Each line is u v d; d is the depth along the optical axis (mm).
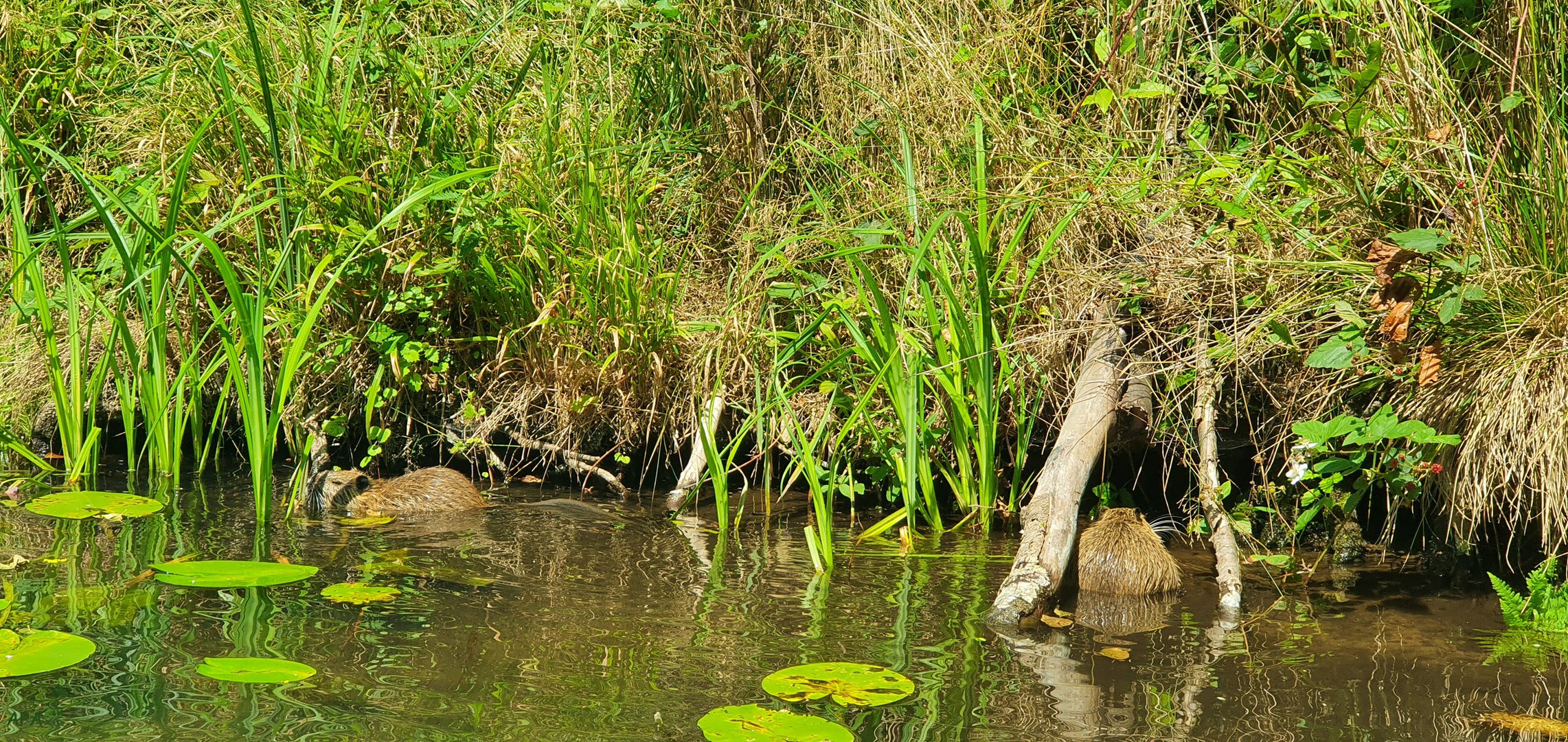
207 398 7570
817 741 3645
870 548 5906
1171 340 6258
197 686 4008
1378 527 6035
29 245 6961
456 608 4879
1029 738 3750
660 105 8477
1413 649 4586
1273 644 4633
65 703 3852
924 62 7645
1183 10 7102
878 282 7184
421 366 7324
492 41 8102
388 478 7324
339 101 7418
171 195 6777
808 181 7793
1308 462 5688
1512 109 5363
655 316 7043
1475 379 5125
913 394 6129
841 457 6879
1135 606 5117
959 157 7352
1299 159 6035
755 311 7211
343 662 4266
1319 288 5797
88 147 8367
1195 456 6234
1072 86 7922
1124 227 6828
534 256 6812
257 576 5113
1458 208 5383
